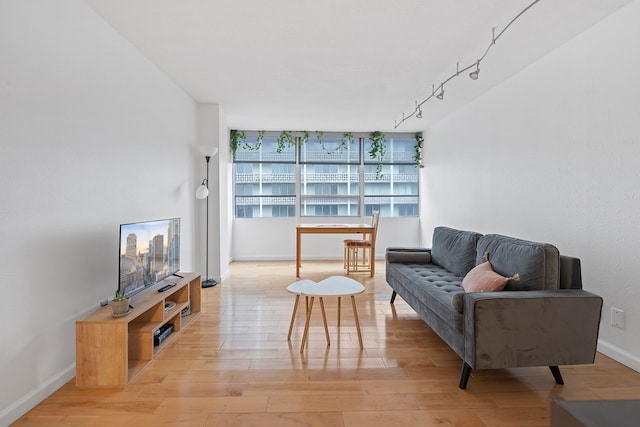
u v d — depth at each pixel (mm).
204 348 2717
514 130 3697
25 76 1873
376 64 3412
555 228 3082
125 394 2064
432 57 3244
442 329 2467
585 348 2066
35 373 1958
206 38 2867
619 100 2432
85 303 2381
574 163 2846
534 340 2035
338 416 1855
